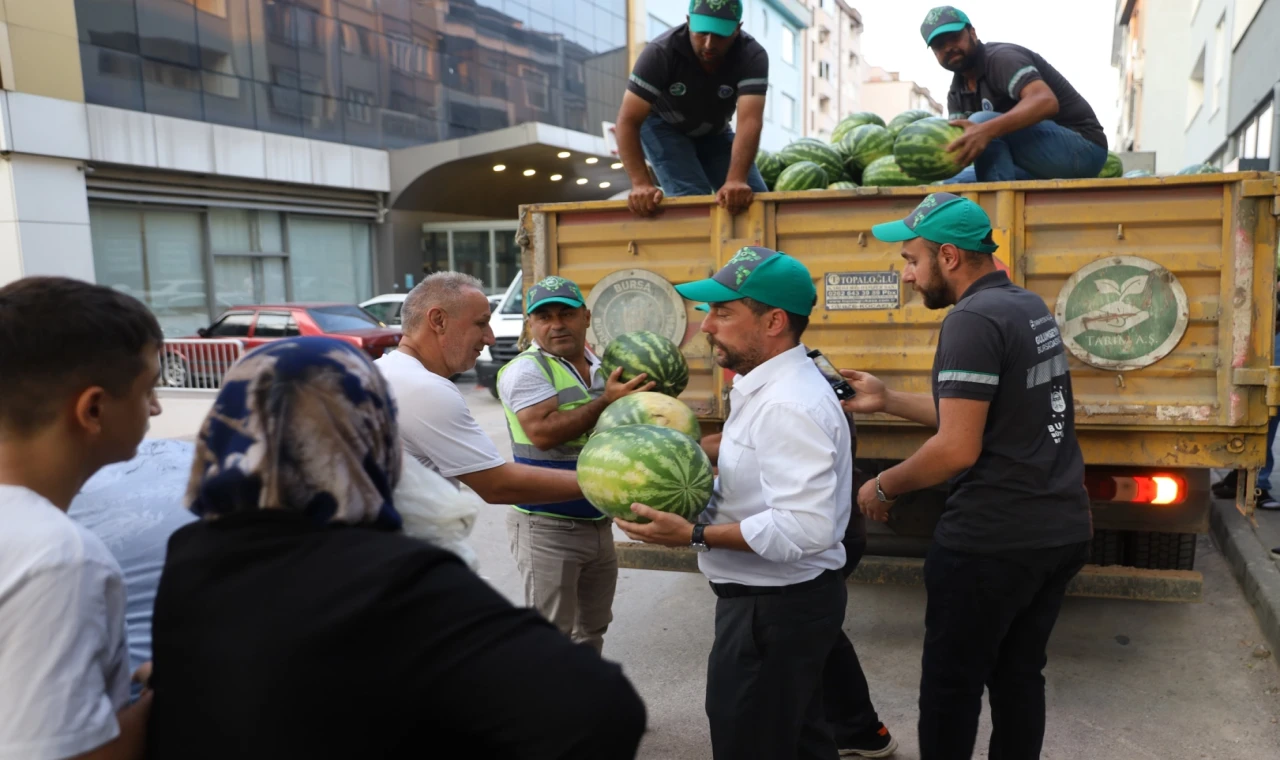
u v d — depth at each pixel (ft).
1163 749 11.89
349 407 4.08
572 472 9.68
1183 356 12.09
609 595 12.26
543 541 11.40
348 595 3.70
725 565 8.32
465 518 5.13
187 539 4.14
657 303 14.05
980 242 9.30
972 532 9.05
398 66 78.33
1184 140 105.40
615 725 3.70
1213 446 12.32
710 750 12.30
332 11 72.33
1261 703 13.08
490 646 3.69
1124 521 13.70
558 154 76.84
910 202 12.89
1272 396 11.55
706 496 8.15
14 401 4.38
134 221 62.03
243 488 3.93
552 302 11.05
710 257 13.80
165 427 34.55
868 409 11.17
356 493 4.05
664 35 15.43
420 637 3.68
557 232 14.46
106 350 4.51
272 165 68.13
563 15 94.68
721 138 17.63
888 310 13.08
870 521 15.10
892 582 14.46
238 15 65.62
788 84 151.12
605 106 102.47
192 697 3.84
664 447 7.97
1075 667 14.46
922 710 9.61
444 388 9.20
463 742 3.76
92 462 4.70
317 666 3.62
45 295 4.45
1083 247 12.34
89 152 56.80
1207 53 79.71
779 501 7.76
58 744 3.87
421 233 82.23
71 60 55.62
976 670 9.24
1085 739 12.18
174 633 3.96
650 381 10.72
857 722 11.71
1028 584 9.04
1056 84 16.22
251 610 3.77
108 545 6.60
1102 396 12.45
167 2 61.05
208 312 67.10
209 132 63.62
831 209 13.21
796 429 7.79
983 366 8.75
